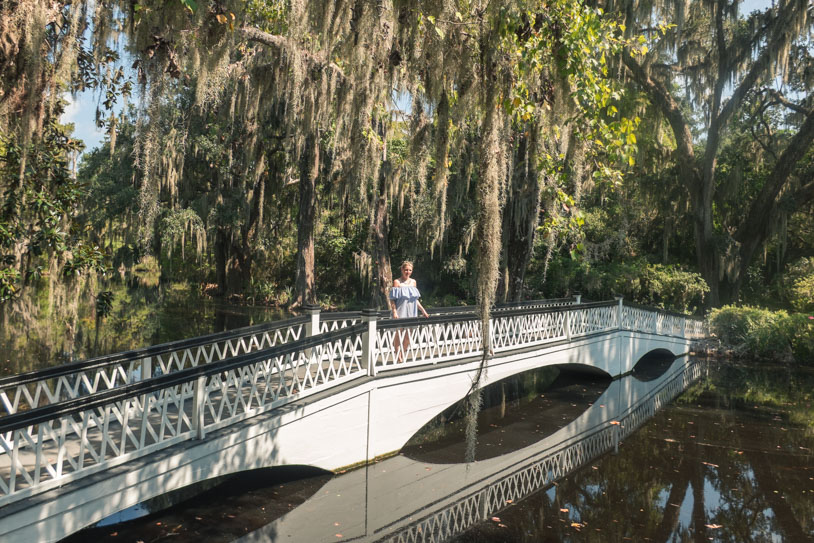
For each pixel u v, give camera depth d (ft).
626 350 52.06
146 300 99.96
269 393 23.66
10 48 19.34
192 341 22.95
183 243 84.07
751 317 65.92
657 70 85.10
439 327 29.55
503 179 25.07
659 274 84.23
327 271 109.70
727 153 93.25
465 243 82.33
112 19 20.02
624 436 31.40
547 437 30.86
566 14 21.91
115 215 85.40
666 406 39.73
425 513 19.52
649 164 88.43
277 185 92.94
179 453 16.67
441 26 21.83
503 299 61.87
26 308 37.86
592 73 23.08
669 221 93.20
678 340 64.23
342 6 22.93
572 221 29.63
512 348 34.86
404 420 26.66
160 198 85.10
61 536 13.64
